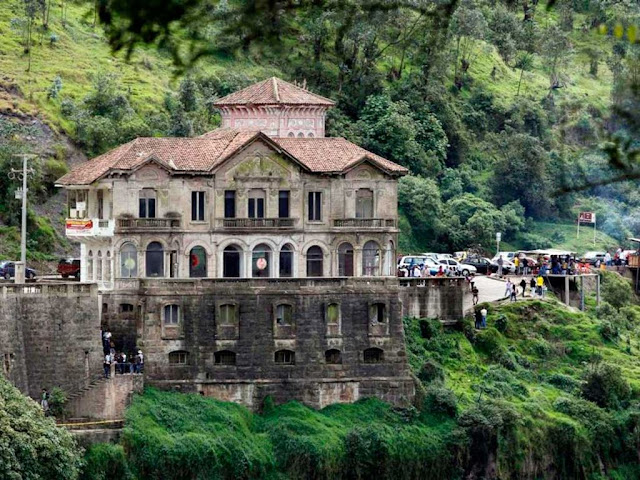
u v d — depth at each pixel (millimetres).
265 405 191500
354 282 196875
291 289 194875
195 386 189500
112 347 190875
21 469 148125
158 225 199750
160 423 179500
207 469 174500
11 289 176625
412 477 188750
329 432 186250
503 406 198625
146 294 190250
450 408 195875
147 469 170875
